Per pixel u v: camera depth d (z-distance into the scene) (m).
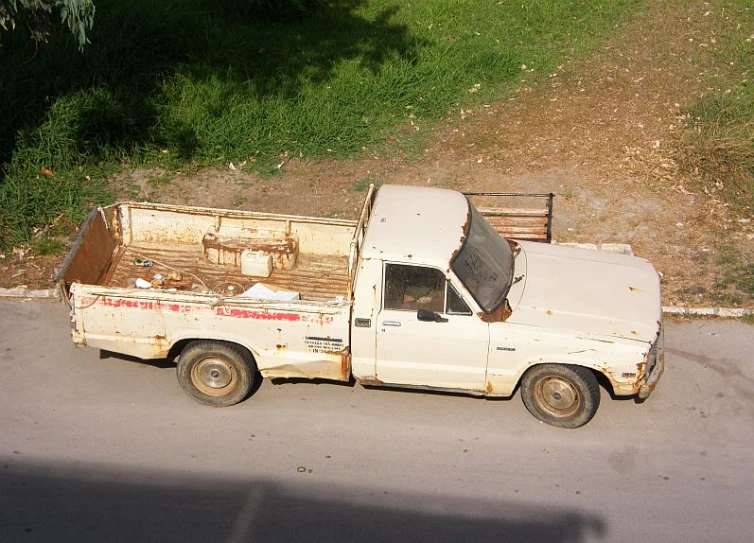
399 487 6.47
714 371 7.96
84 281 7.69
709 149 11.25
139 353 7.15
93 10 9.10
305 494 6.37
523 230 9.09
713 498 6.43
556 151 11.76
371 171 11.33
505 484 6.54
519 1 16.42
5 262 9.38
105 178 10.95
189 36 13.90
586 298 7.15
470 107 12.88
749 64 13.97
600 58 14.37
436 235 6.95
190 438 6.96
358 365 7.04
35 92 11.54
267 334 6.95
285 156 11.62
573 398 6.99
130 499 6.27
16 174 10.59
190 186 10.92
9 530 5.92
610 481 6.60
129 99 11.95
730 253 9.73
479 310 6.73
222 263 8.48
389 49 14.34
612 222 10.30
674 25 15.48
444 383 7.07
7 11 9.47
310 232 8.54
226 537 5.93
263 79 13.10
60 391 7.49
